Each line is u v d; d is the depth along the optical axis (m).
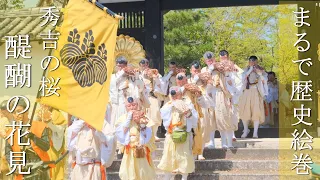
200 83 13.93
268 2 16.97
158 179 13.05
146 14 17.12
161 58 17.12
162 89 15.31
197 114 12.35
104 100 9.38
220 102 13.94
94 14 9.43
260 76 16.02
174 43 33.28
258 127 17.95
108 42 9.49
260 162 13.09
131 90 13.66
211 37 34.31
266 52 34.25
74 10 9.34
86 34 9.36
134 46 16.33
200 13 34.09
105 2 17.25
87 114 9.25
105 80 9.43
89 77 9.34
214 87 13.99
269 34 34.19
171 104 12.28
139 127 11.59
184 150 12.17
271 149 13.62
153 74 15.08
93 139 10.16
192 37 33.47
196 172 12.90
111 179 13.09
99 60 9.41
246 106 16.05
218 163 13.20
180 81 12.82
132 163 11.53
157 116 14.68
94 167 10.20
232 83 14.05
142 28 17.20
